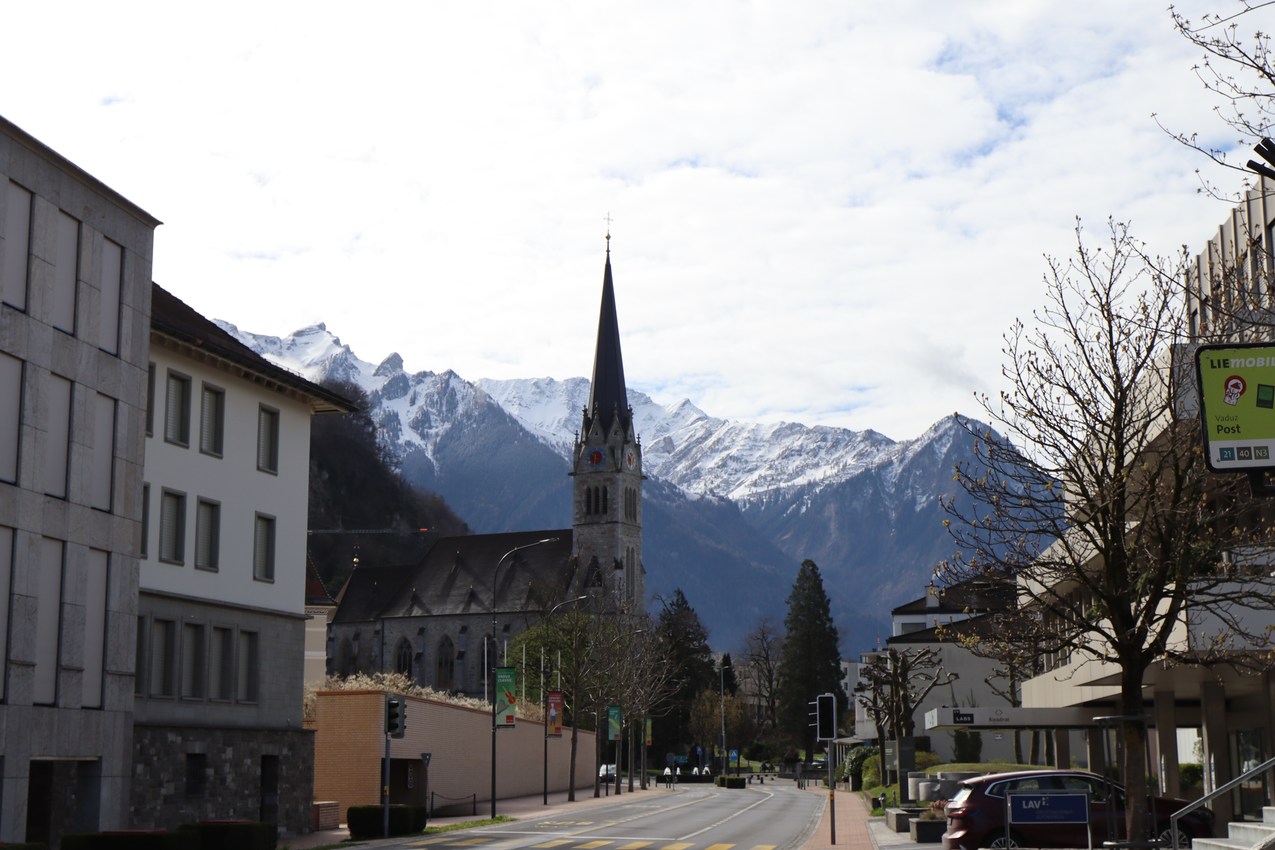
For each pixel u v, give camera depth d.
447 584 174.25
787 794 92.31
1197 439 24.80
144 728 40.41
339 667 175.12
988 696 92.94
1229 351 19.77
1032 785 31.03
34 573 33.12
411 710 59.56
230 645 45.78
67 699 34.03
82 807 35.00
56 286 34.69
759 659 189.88
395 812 43.81
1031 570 26.95
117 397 36.88
